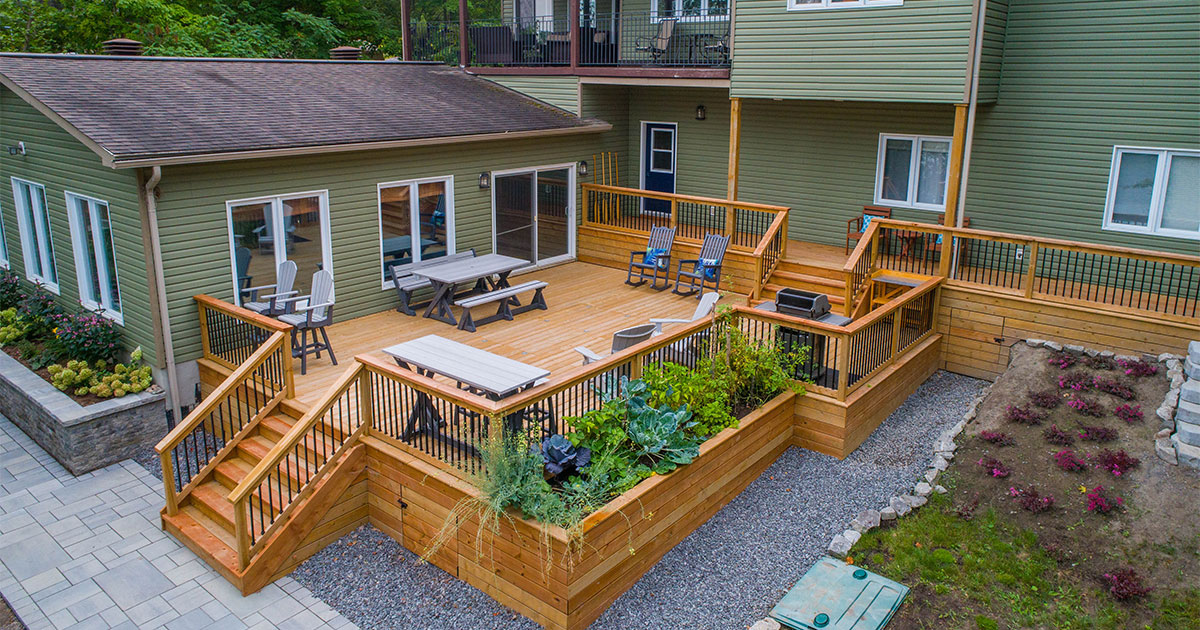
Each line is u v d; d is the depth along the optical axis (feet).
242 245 31.76
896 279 34.68
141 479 27.86
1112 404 27.94
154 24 71.51
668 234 41.42
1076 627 19.76
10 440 30.71
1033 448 26.37
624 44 49.03
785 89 38.06
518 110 43.96
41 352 32.89
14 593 21.84
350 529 24.29
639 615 20.44
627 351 24.35
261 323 27.55
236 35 78.84
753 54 38.63
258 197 31.68
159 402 29.86
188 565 23.04
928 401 31.99
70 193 32.09
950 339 34.71
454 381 27.40
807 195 44.42
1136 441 25.86
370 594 21.68
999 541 22.72
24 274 37.45
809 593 20.79
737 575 21.90
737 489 25.43
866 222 41.11
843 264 38.55
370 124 35.88
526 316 36.63
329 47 89.56
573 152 45.50
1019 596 20.80
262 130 32.07
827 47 36.50
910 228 35.04
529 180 43.34
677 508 22.61
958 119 33.76
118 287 31.27
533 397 21.15
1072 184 36.22
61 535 24.48
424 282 36.94
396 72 45.98
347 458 23.58
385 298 37.52
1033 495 24.08
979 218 39.11
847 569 21.74
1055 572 21.52
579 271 44.78
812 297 29.30
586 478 21.43
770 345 28.17
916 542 22.82
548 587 19.56
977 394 32.50
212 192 30.22
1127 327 30.40
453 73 48.96
